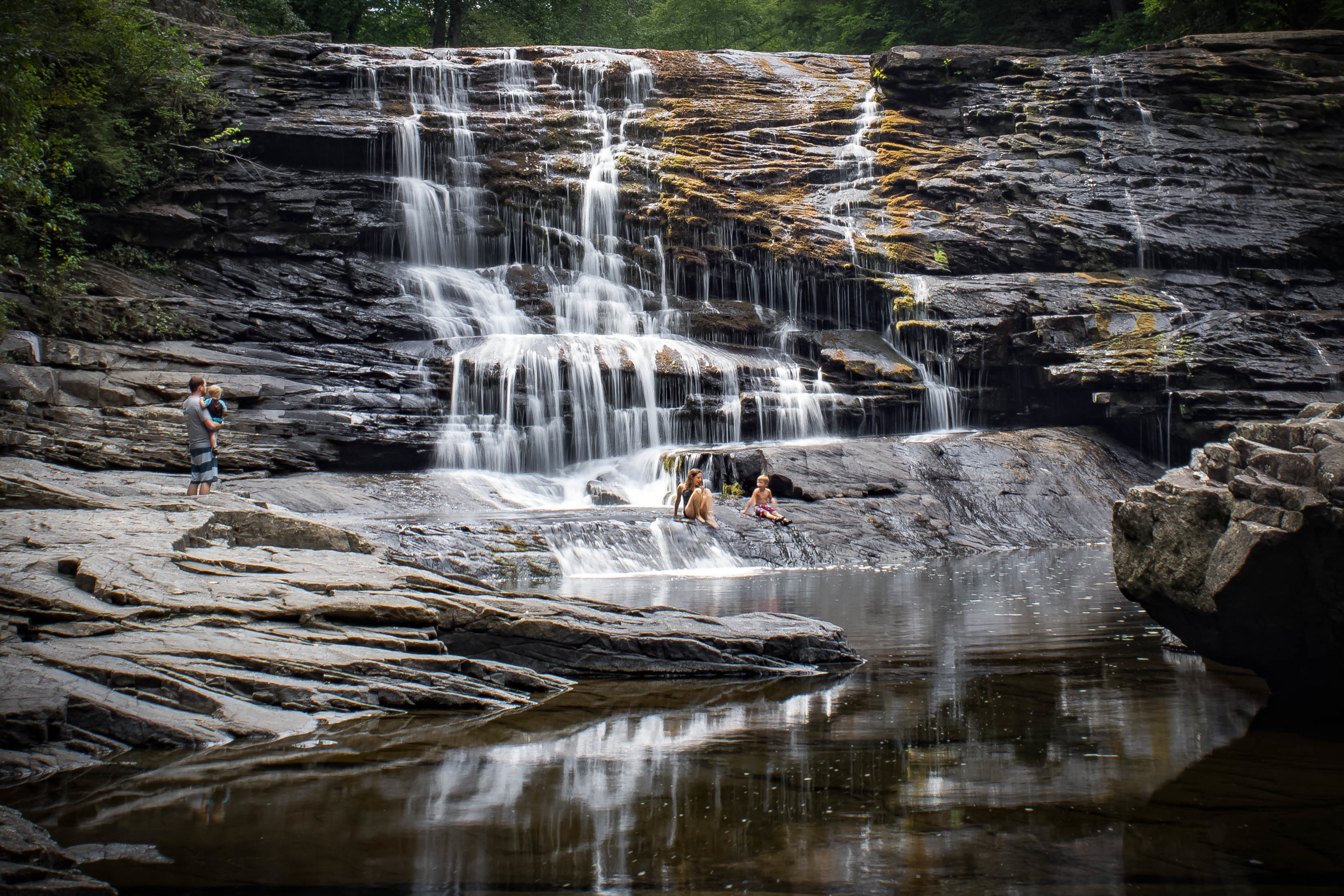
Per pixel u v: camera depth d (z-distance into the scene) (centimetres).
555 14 4472
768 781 416
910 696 588
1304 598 509
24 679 528
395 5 4284
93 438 1697
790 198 2812
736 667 697
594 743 495
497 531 1423
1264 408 2156
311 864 323
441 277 2545
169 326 2091
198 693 546
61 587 704
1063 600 1021
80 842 349
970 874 304
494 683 641
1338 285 2636
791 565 1487
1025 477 1928
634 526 1473
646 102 3122
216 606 675
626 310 2542
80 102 2145
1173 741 469
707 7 5000
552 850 334
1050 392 2398
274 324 2244
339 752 482
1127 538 637
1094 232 2678
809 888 295
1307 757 437
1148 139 2905
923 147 2972
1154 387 2214
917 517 1716
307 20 4106
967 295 2466
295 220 2525
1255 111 2947
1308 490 491
